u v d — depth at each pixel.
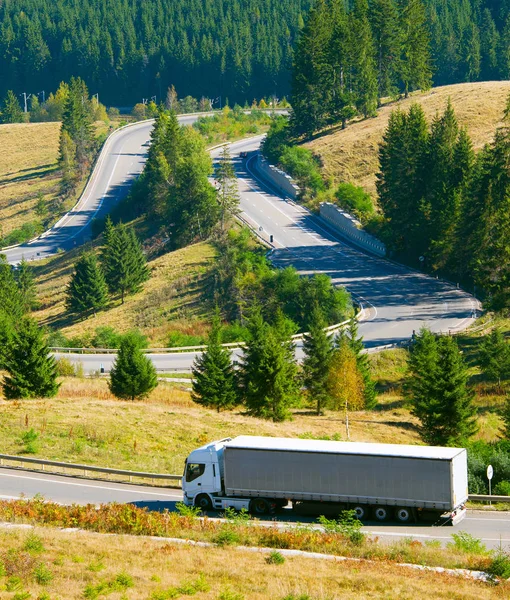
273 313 126.38
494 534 47.22
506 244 114.31
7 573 36.88
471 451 64.75
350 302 126.62
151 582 36.66
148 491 55.78
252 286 133.62
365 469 47.78
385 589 36.50
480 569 40.56
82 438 66.31
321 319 87.69
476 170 143.38
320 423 79.94
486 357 92.81
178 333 122.44
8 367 81.19
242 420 75.12
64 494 54.81
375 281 139.50
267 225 175.25
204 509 51.03
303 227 174.25
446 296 130.62
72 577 36.97
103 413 72.44
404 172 150.25
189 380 100.19
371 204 177.50
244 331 118.75
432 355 83.44
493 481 59.94
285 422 79.25
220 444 51.91
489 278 119.00
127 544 42.06
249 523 46.31
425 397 71.44
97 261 175.75
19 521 46.25
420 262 146.75
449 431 70.50
